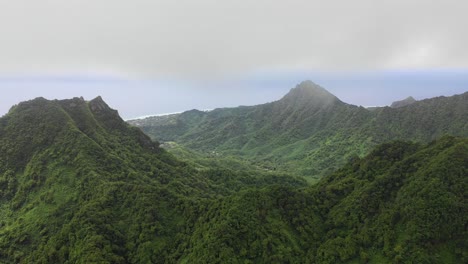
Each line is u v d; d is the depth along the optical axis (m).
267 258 98.31
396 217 97.69
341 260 96.38
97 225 119.62
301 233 107.62
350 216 107.62
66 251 114.38
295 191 119.62
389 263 88.88
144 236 117.12
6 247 124.25
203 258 99.06
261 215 109.31
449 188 94.50
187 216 123.00
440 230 89.00
